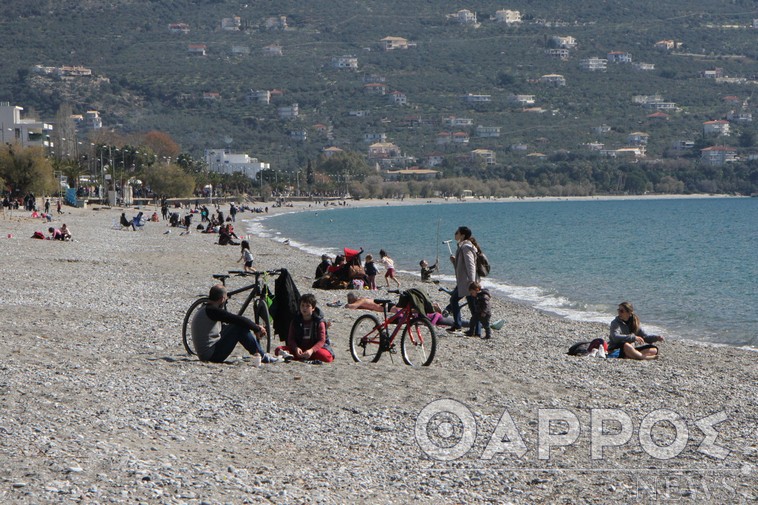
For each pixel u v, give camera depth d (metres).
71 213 109.12
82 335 18.61
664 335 26.86
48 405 11.58
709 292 39.44
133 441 10.22
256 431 11.34
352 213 191.62
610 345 19.64
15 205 104.62
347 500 8.87
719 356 21.19
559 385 15.35
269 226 117.31
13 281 30.55
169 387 13.47
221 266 44.53
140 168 199.00
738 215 176.00
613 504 9.18
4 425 10.34
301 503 8.62
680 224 131.88
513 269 51.97
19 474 8.57
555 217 166.25
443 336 21.70
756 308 33.62
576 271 50.72
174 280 34.53
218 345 15.93
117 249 54.31
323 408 12.74
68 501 7.95
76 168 157.00
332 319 24.09
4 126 187.50
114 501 8.07
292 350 16.72
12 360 14.62
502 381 15.47
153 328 20.30
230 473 9.37
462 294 22.05
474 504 9.05
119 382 13.49
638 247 75.81
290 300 16.78
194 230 84.75
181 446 10.30
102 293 28.34
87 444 9.80
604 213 192.12
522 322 26.70
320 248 71.81
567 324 26.47
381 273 44.53
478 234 100.19
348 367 16.16
